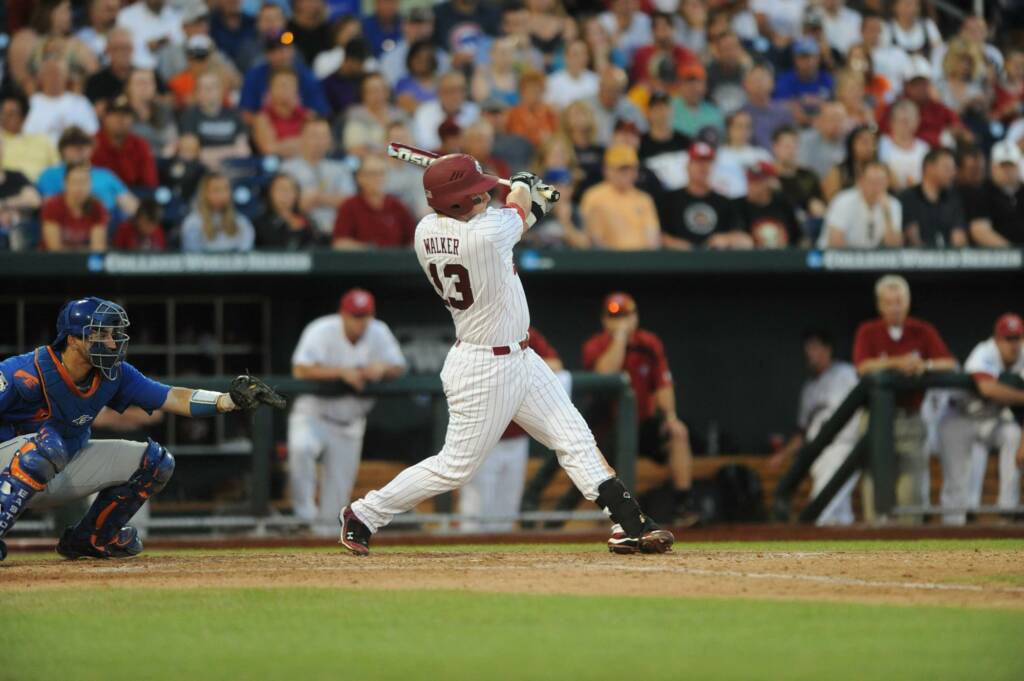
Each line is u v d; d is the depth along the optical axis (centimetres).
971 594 2042
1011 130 5766
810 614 1861
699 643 1656
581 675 1463
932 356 4453
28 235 4472
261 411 3991
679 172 5134
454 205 2378
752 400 5344
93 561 2592
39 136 4650
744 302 5334
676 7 5712
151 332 4912
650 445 4412
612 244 4841
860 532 3997
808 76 5609
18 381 2394
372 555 2694
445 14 5425
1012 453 4378
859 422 4309
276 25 5112
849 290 5400
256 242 4672
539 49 5478
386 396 4047
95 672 1505
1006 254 4966
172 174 4688
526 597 2016
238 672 1496
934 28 6078
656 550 2573
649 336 4419
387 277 4800
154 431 4069
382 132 4950
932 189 5150
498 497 4106
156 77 4975
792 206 5122
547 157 4966
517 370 2466
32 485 2361
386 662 1546
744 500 4728
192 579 2259
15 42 4803
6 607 1953
